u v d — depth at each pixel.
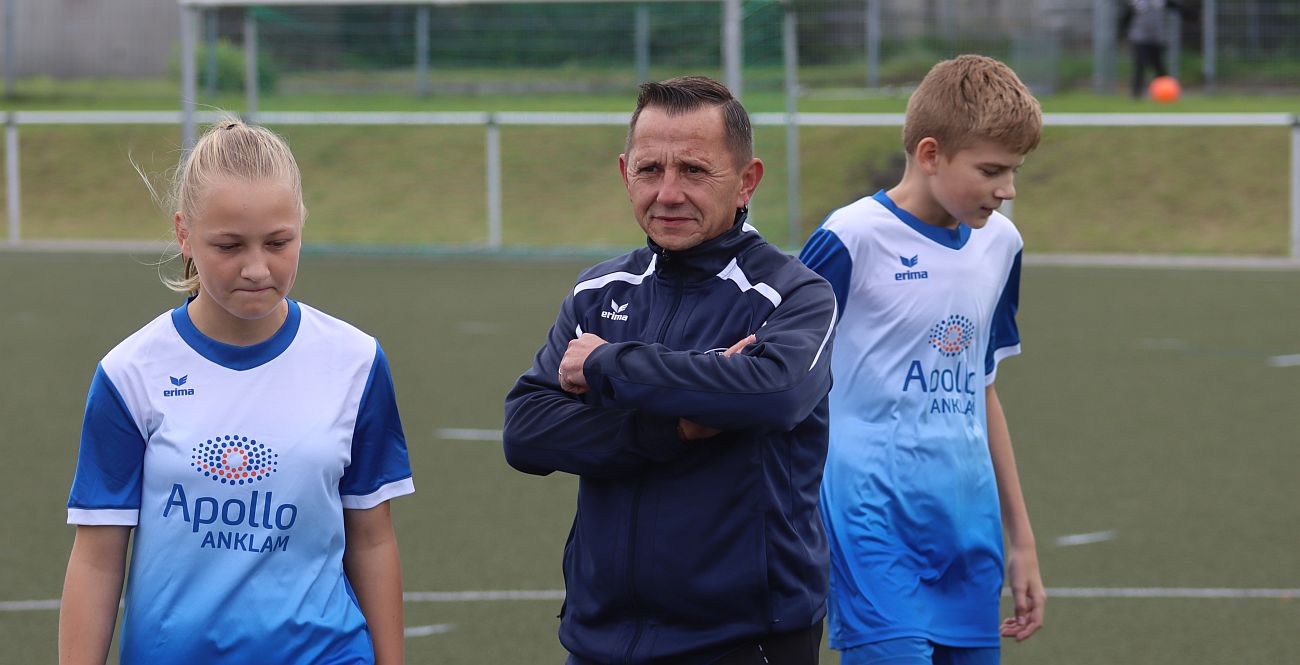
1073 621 18.28
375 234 64.00
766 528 9.52
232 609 9.18
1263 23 83.81
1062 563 20.84
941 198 12.23
